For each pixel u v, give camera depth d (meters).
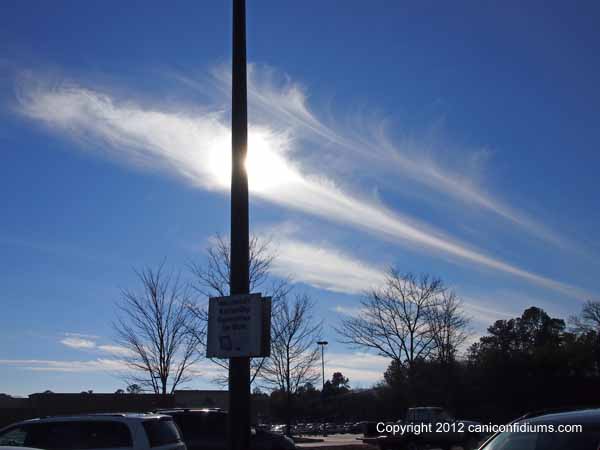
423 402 31.45
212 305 8.48
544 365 46.47
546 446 6.90
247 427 8.05
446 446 27.41
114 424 11.25
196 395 36.59
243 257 8.54
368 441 29.20
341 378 98.75
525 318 71.06
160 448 11.36
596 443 6.53
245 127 9.00
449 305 41.84
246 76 9.21
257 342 8.06
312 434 58.44
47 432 11.23
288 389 29.53
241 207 8.70
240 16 9.37
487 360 46.59
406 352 30.34
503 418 44.38
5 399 41.50
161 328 25.84
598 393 45.91
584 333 61.66
